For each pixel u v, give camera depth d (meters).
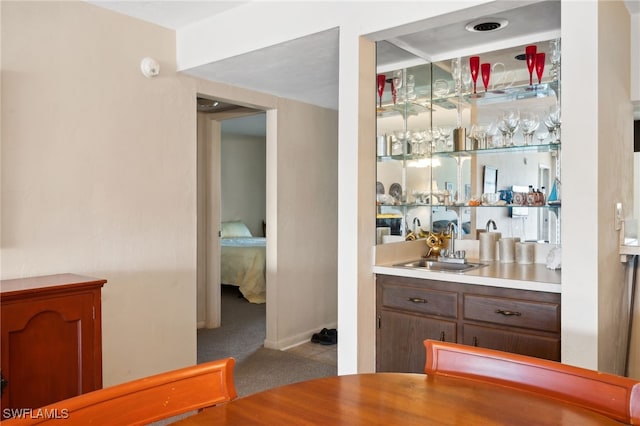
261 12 2.91
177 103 3.37
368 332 2.71
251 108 4.48
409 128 3.18
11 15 2.52
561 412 1.04
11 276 2.53
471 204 3.22
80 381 2.33
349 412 1.05
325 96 4.22
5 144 2.50
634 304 2.81
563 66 2.06
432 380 1.24
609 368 2.26
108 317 2.97
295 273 4.38
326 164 4.73
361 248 2.64
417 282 2.65
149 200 3.19
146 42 3.17
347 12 2.58
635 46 2.77
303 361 3.85
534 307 2.29
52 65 2.69
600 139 2.02
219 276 4.96
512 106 3.14
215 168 4.96
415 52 3.24
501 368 1.25
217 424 0.99
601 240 2.05
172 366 3.33
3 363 2.08
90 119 2.86
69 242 2.77
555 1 2.48
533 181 3.02
